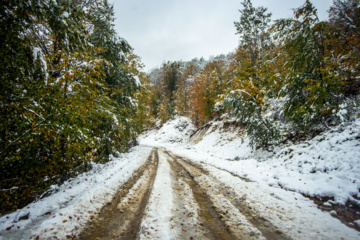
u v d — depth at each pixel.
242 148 15.91
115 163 10.65
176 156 18.23
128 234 3.49
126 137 15.09
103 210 4.56
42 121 5.21
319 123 10.30
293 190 6.38
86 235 3.40
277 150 11.45
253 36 17.27
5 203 5.85
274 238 3.44
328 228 3.77
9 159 5.30
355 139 7.35
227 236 3.50
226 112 28.72
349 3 13.48
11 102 4.96
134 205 4.98
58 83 6.01
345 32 11.63
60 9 5.89
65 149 7.03
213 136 25.38
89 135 8.67
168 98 55.41
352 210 4.59
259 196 5.75
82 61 7.27
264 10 17.16
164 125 49.28
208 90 33.34
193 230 3.67
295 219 4.19
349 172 5.97
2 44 4.88
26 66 5.51
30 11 5.21
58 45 7.25
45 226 3.40
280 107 13.73
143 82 21.41
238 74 18.11
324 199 5.39
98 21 12.55
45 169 6.78
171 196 5.64
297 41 10.67
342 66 9.56
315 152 8.32
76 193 5.54
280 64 14.46
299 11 10.48
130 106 15.23
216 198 5.66
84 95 6.84
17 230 3.38
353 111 8.85
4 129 5.22
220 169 10.82
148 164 12.03
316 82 9.88
